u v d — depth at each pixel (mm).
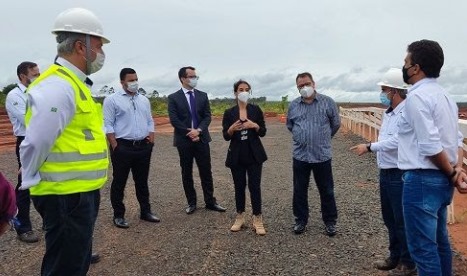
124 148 6695
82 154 3291
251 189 6434
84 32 3359
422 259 3590
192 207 7602
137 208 7953
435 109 3424
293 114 6395
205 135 7531
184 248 5844
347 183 9594
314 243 5914
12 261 5449
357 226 6555
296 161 6312
